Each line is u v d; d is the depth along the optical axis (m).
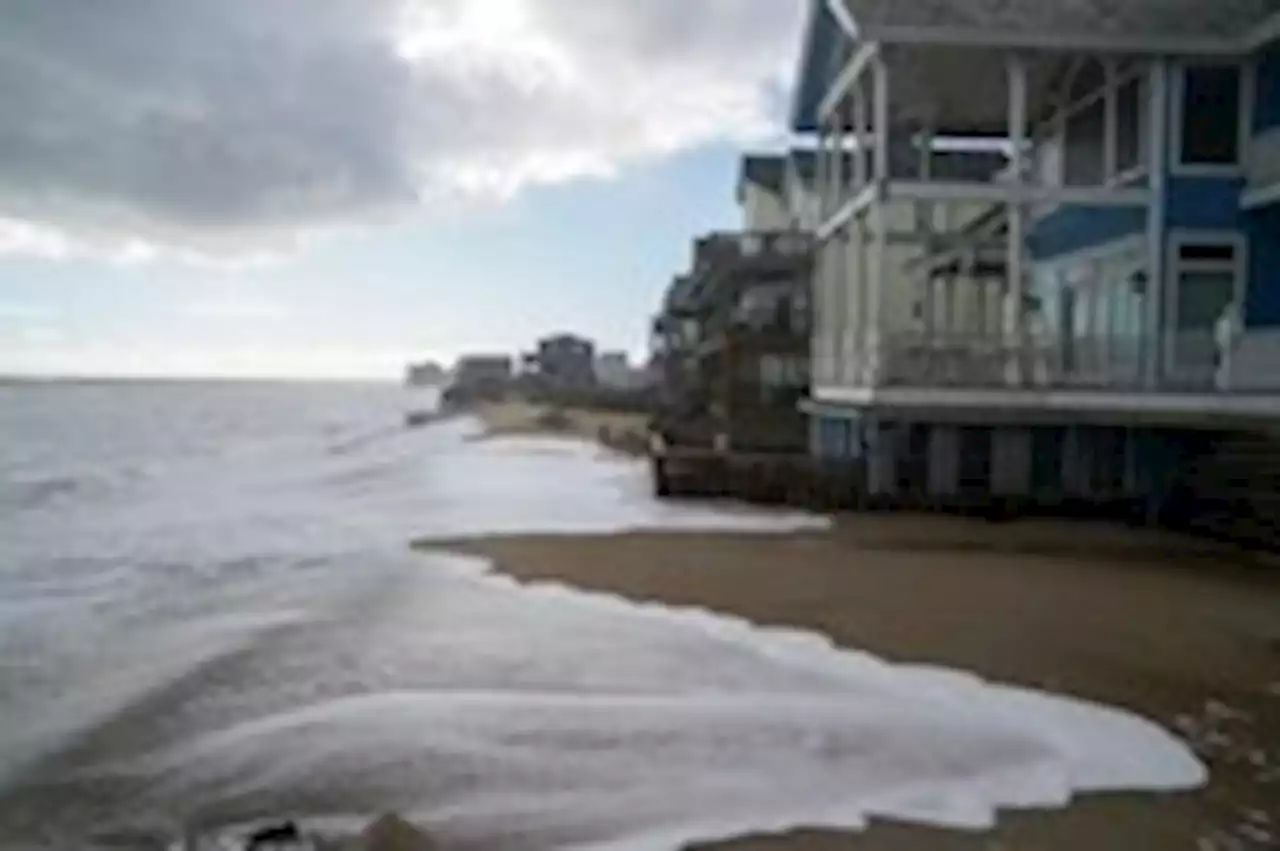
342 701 13.08
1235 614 16.92
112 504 36.03
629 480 42.84
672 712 12.45
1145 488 27.17
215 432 91.44
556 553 23.14
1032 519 27.52
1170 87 23.98
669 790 10.22
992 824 9.43
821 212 32.53
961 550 23.22
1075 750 11.12
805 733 11.70
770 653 14.84
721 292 41.41
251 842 9.18
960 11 23.58
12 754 11.34
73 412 124.81
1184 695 12.88
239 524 30.38
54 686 13.93
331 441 77.75
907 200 23.86
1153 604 17.61
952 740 11.45
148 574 22.48
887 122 25.66
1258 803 9.85
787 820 9.54
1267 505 22.81
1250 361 21.14
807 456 32.66
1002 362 22.92
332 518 31.50
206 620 17.80
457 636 16.16
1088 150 27.80
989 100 28.78
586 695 13.13
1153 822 9.46
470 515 31.41
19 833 9.47
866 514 28.75
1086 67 26.50
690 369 50.12
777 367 38.66
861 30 23.02
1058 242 29.53
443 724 12.12
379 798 10.12
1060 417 23.86
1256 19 23.59
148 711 12.81
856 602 17.86
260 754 11.25
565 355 169.75
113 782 10.58
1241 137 24.14
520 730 11.90
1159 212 23.98
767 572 20.59
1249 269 24.09
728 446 37.78
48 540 27.44
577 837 9.22
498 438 76.62
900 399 22.94
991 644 15.16
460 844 9.09
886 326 24.81
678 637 15.83
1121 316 25.84
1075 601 17.86
